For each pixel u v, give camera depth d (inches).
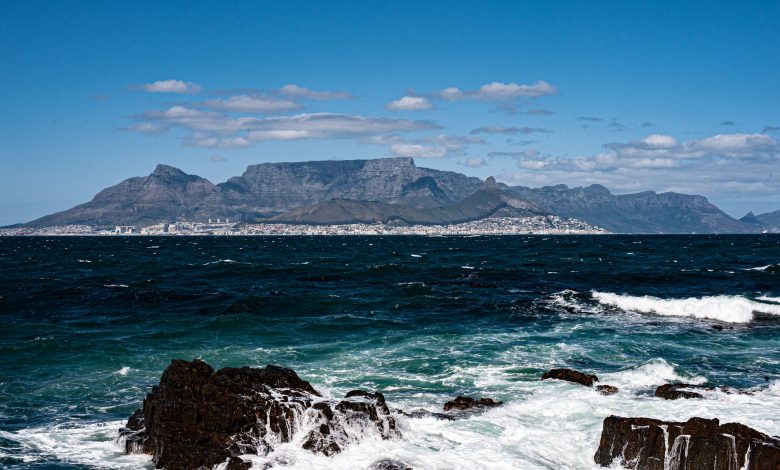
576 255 4527.6
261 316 1568.7
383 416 729.0
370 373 1023.6
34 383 968.3
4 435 741.3
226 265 3363.7
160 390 722.2
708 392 876.0
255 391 728.3
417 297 1929.1
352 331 1406.3
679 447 631.8
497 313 1643.7
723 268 3053.6
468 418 786.2
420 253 5201.8
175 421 679.1
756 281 2373.3
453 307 1742.1
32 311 1711.4
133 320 1540.4
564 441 710.5
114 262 3727.9
